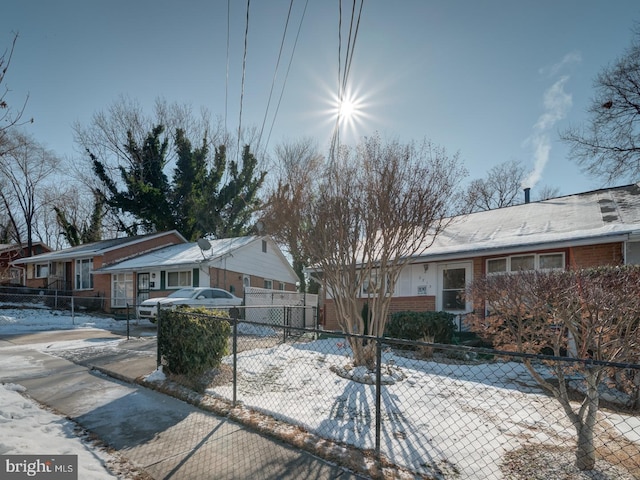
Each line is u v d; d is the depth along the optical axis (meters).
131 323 14.82
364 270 7.10
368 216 6.73
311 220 6.96
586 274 5.41
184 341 5.94
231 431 4.09
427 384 5.98
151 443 3.78
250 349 8.61
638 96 16.17
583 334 4.32
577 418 3.46
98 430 4.09
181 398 5.16
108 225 31.72
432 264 12.46
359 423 4.23
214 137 28.88
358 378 6.02
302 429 4.06
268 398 5.07
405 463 3.34
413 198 6.68
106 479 3.04
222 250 17.83
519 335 5.10
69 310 18.03
